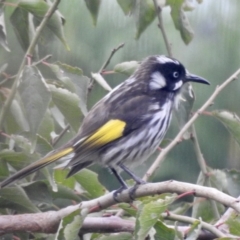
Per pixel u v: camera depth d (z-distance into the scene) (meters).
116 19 13.00
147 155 10.48
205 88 13.52
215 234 7.07
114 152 9.99
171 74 10.69
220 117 9.55
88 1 9.91
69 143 9.34
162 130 10.59
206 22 13.20
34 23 10.09
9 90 9.57
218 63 13.29
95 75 9.70
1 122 9.07
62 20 10.33
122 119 10.09
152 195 7.80
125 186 10.08
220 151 13.68
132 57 13.15
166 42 10.59
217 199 6.86
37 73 8.58
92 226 7.94
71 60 13.07
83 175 9.45
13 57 13.25
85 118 10.09
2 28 9.55
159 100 10.55
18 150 9.93
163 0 10.24
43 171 8.88
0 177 9.24
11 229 8.11
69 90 9.33
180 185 7.26
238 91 13.72
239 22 13.21
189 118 10.21
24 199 8.84
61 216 8.06
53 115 9.80
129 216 9.07
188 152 13.48
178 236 6.84
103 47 13.09
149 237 7.35
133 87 10.60
